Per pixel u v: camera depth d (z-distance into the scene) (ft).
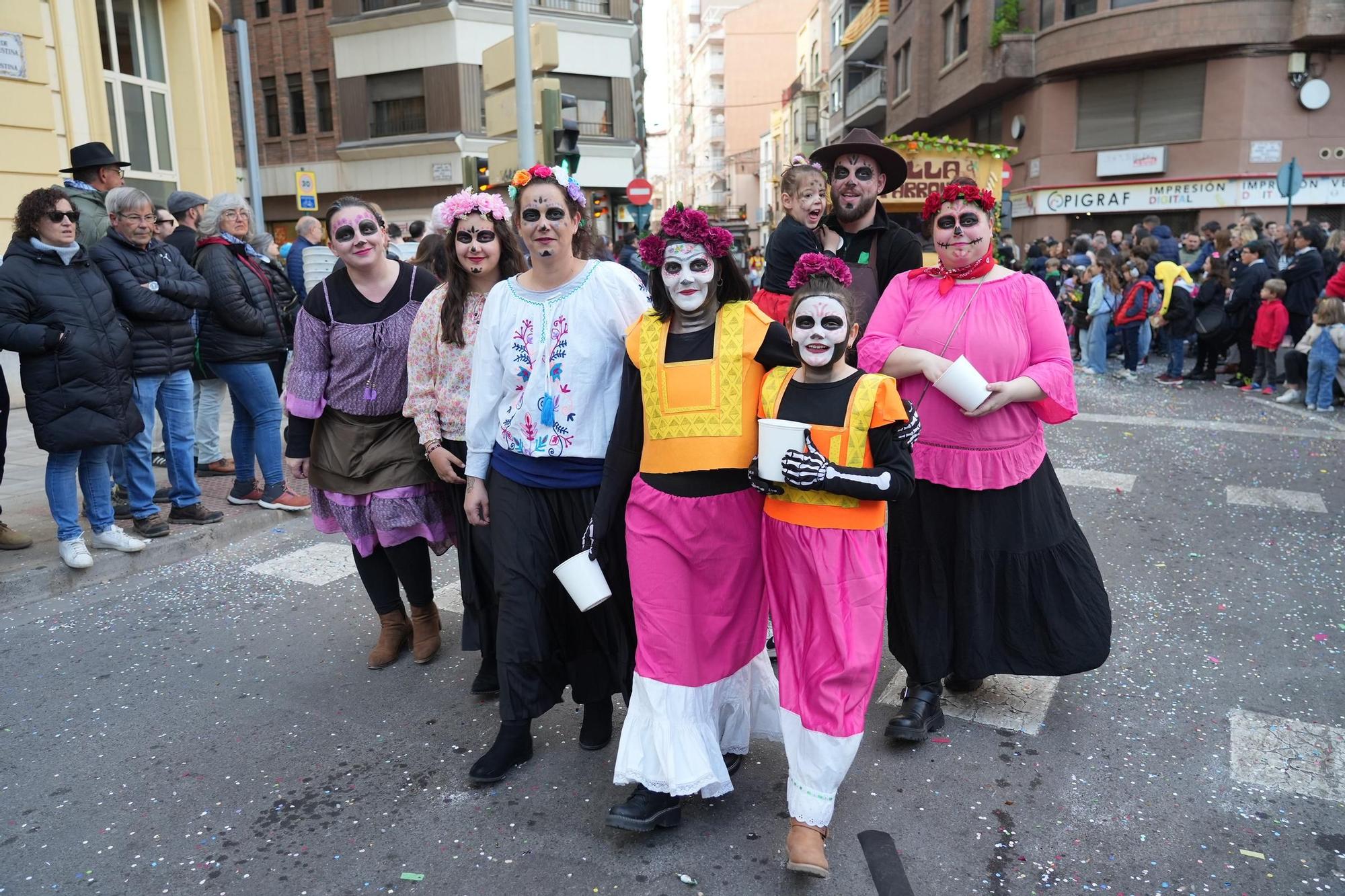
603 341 9.58
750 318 8.75
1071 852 8.66
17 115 29.60
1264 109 65.72
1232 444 25.55
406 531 12.34
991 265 10.51
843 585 8.37
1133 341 38.68
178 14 40.96
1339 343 29.76
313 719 11.63
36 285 14.83
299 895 8.32
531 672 10.03
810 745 8.26
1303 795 9.48
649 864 8.63
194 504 18.89
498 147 36.11
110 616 14.99
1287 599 14.66
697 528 8.70
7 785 10.21
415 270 12.41
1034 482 10.52
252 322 18.94
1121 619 14.05
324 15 84.69
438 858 8.79
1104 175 71.92
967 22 82.48
